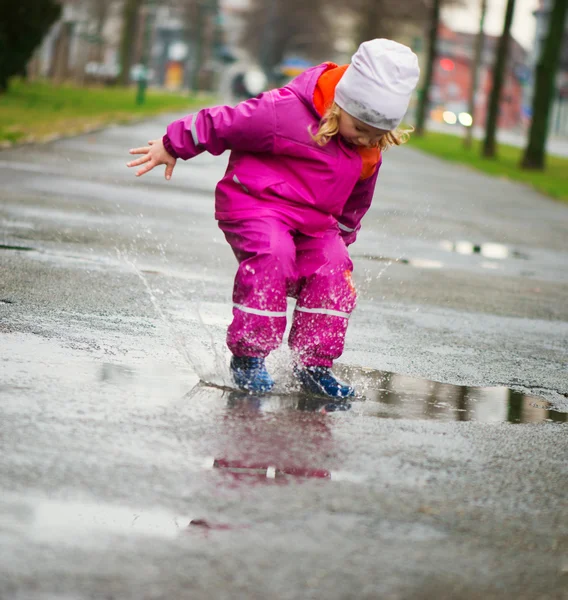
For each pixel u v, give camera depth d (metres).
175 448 4.02
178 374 5.23
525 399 5.71
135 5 69.69
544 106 37.22
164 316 6.68
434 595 2.96
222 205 5.29
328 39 108.81
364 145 5.19
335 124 5.09
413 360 6.40
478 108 132.12
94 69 67.12
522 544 3.45
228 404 4.79
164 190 15.35
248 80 81.31
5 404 4.33
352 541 3.29
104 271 8.16
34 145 19.52
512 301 9.46
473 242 14.38
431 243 13.62
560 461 4.52
